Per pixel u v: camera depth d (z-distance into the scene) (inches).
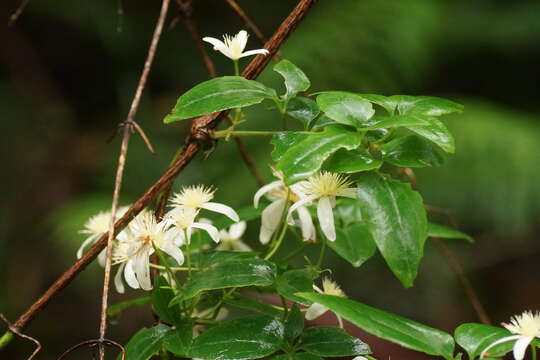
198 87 47.7
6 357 105.3
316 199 49.6
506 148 101.0
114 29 123.5
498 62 122.3
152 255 50.7
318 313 48.9
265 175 89.0
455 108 47.3
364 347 47.1
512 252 123.0
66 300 112.3
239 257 48.9
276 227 49.7
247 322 47.3
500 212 101.6
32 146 122.6
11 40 131.3
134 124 49.2
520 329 46.3
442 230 51.8
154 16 127.4
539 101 123.7
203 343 47.0
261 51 48.9
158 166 109.3
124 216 49.0
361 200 46.6
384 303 111.4
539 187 99.1
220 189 91.1
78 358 106.6
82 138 126.9
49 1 124.6
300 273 48.0
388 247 46.3
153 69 126.2
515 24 117.9
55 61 135.1
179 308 48.4
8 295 111.2
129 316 102.6
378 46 100.8
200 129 49.7
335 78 98.1
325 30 101.0
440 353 45.3
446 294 114.5
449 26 116.5
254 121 93.0
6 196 117.1
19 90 128.0
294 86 48.5
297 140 47.5
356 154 46.9
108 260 47.8
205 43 125.5
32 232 115.6
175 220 48.0
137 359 47.7
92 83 135.2
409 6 105.1
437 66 118.7
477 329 46.6
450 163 102.4
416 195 46.6
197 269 48.3
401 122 46.1
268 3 127.6
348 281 110.1
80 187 119.4
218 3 127.3
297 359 46.8
